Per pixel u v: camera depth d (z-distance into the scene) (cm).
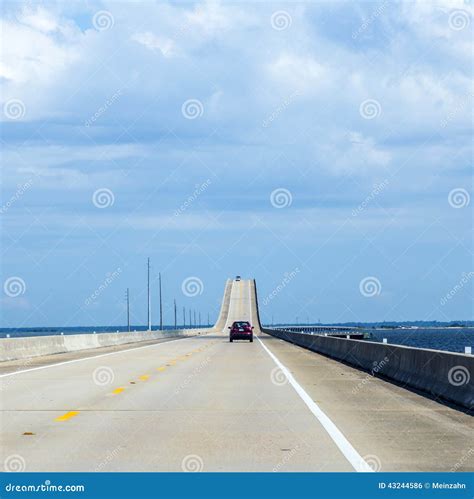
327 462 1217
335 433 1482
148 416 1719
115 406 1898
